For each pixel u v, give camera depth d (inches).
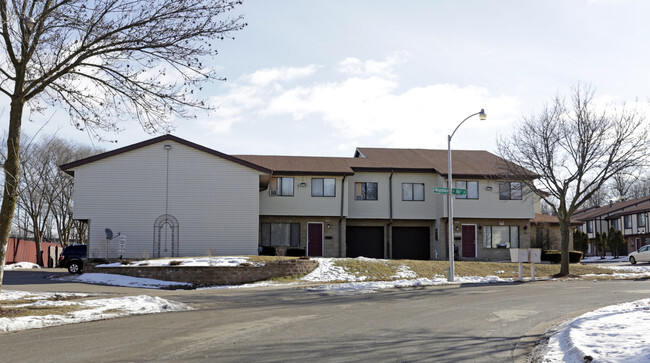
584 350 339.0
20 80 550.3
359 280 1053.2
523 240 1576.0
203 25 562.6
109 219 1290.6
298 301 717.9
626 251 2454.5
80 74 581.0
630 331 394.6
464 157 1743.4
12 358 346.6
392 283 963.3
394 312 596.1
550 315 574.6
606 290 856.3
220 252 1310.3
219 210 1321.4
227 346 390.0
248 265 1024.2
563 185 1242.0
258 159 1619.1
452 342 414.6
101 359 344.2
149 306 612.4
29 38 534.9
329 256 1517.0
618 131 1190.3
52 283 966.4
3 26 535.2
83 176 1296.8
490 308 631.8
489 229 1578.5
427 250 1627.7
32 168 1779.0
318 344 399.9
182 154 1323.8
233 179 1331.2
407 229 1626.5
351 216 1561.3
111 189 1299.2
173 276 1006.4
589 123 1200.2
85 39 564.4
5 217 545.0
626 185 2829.7
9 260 1640.0
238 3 565.3
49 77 584.7
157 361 338.6
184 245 1304.1
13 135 549.6
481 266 1255.5
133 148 1305.4
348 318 546.3
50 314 533.6
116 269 1031.6
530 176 1290.6
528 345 407.8
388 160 1653.5
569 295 778.2
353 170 1560.0
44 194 1824.6
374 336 437.7
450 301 707.4
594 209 2898.6
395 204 1581.0
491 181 1558.8
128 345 392.5
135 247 1291.8
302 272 1075.3
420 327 488.7
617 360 305.0
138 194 1304.1
